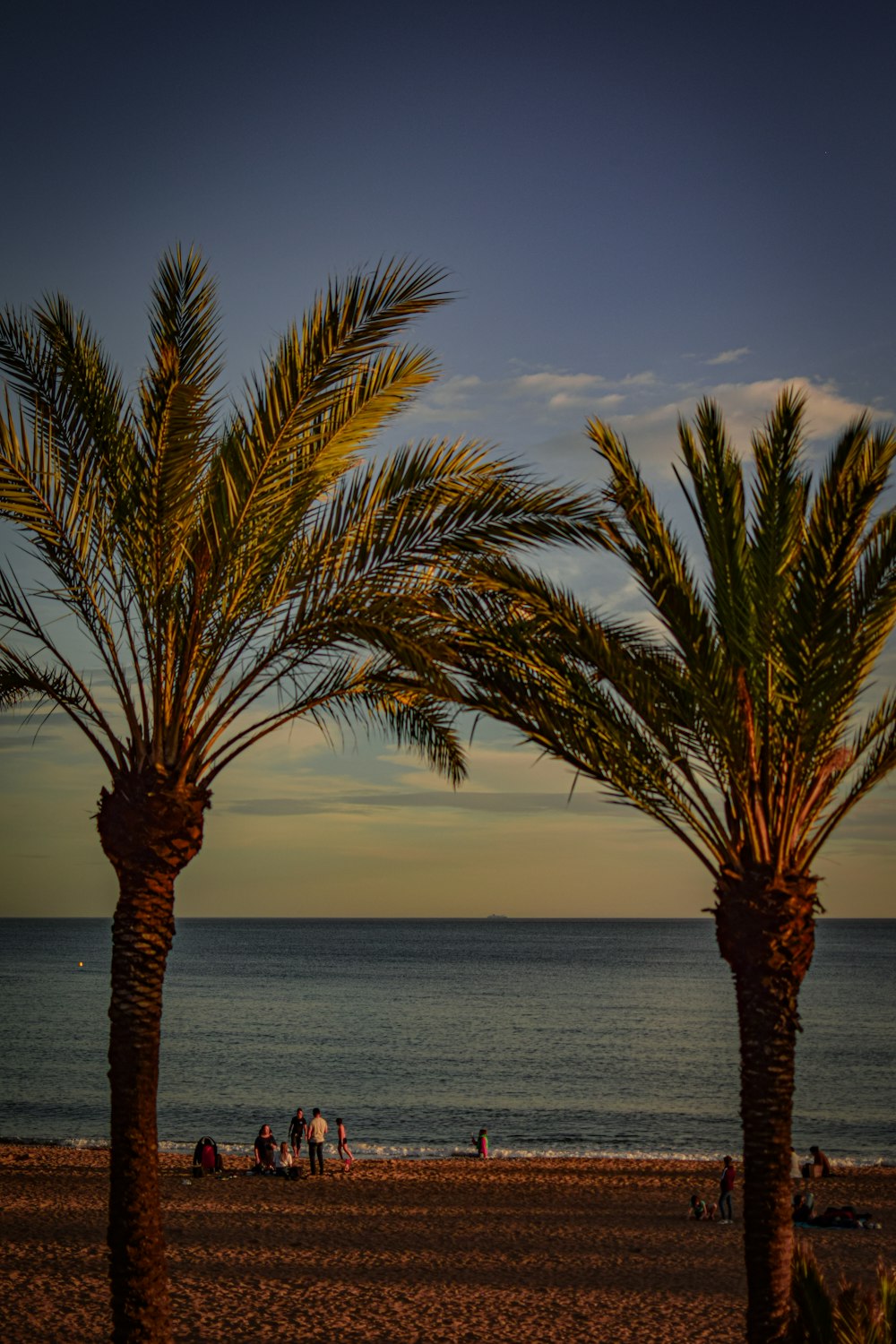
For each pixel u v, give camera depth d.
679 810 9.38
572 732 9.16
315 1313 15.65
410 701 12.03
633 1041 65.75
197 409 9.26
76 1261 17.83
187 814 9.75
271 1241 20.05
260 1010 84.69
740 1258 19.36
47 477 9.58
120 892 9.62
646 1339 14.87
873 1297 6.99
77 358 9.73
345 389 9.32
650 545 9.22
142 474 9.63
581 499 9.32
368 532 9.47
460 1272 18.11
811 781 9.42
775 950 9.12
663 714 9.24
